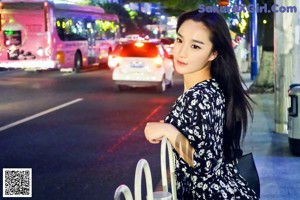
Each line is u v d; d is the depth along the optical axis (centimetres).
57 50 2545
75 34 2808
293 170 714
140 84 1827
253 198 258
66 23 2670
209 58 260
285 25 1005
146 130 247
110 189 673
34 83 2245
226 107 258
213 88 252
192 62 258
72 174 747
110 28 3438
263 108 1389
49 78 2511
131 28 7312
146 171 249
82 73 2853
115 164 809
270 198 588
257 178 289
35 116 1304
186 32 258
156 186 675
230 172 263
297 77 1005
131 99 1669
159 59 1811
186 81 270
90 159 841
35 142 977
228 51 260
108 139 1011
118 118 1277
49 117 1290
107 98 1695
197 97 242
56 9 2548
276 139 950
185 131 240
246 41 2806
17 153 881
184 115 243
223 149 260
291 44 1004
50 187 680
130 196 221
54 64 2517
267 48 1745
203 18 256
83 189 673
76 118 1276
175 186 257
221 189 249
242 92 264
